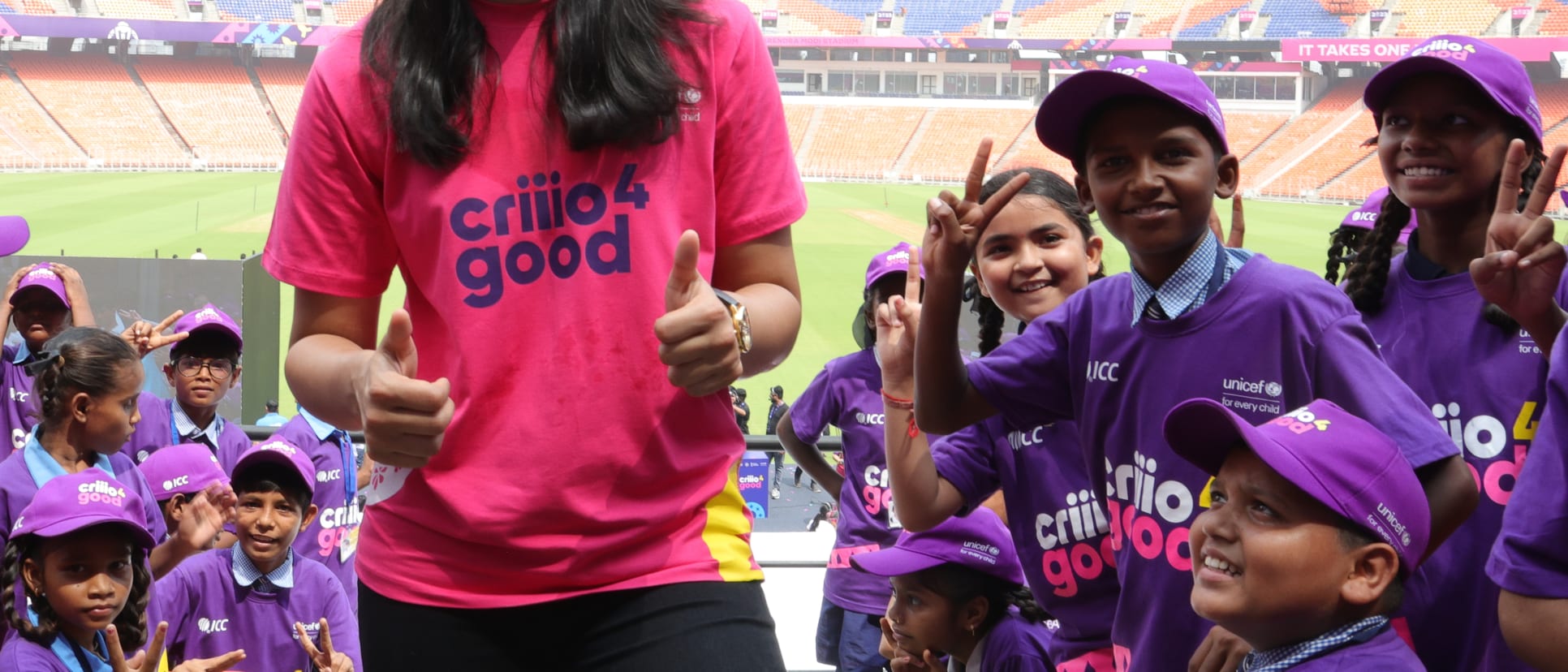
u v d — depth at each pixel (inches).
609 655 46.9
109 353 122.6
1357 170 1499.8
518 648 47.3
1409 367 74.6
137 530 100.2
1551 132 1425.9
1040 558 84.6
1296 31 1692.9
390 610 48.1
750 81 49.5
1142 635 63.4
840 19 1889.8
